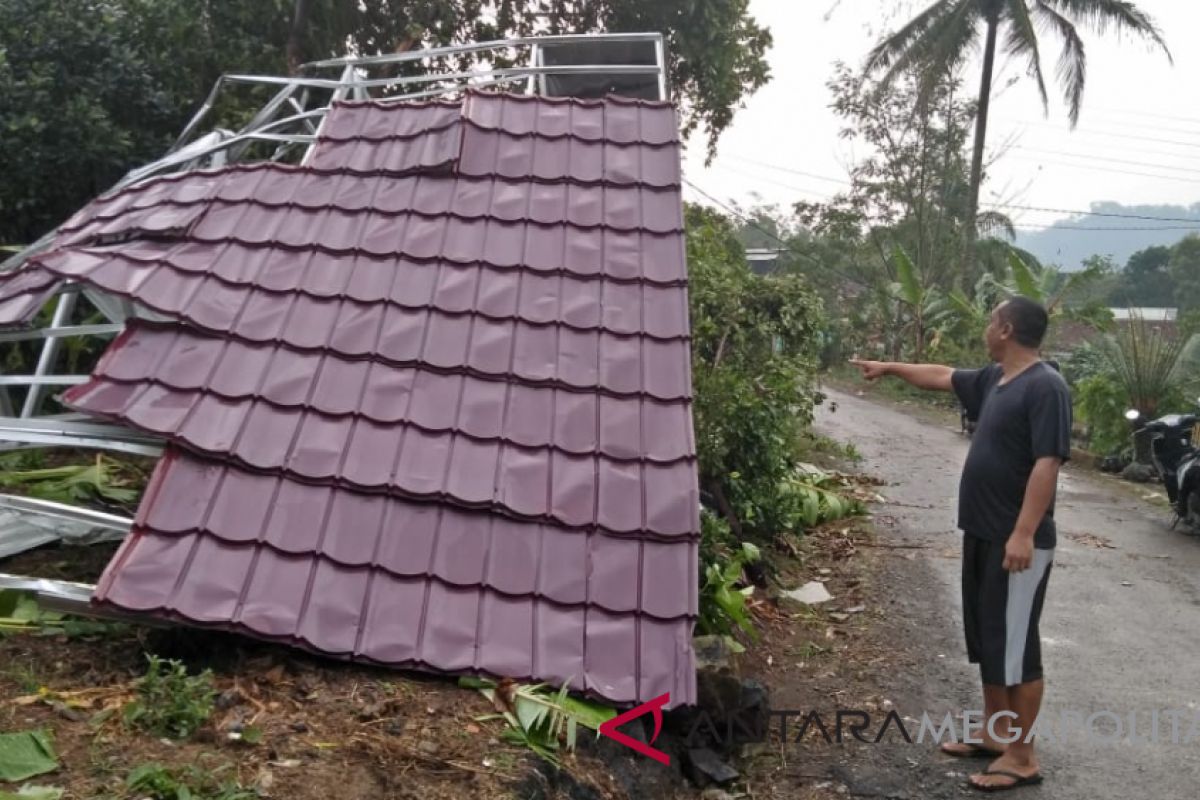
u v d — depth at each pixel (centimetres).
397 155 553
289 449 399
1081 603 650
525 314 477
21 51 714
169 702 313
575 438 434
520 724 334
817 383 1022
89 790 271
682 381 464
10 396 635
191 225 483
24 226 741
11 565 430
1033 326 393
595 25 1148
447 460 412
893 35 2292
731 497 691
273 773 288
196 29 874
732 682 408
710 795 377
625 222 535
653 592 390
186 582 354
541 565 391
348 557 375
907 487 1023
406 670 354
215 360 422
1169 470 881
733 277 811
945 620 608
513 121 587
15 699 318
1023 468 385
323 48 966
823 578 694
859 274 2641
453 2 1098
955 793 395
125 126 770
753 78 1270
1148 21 2092
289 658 353
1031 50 2183
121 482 529
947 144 2452
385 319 460
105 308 472
